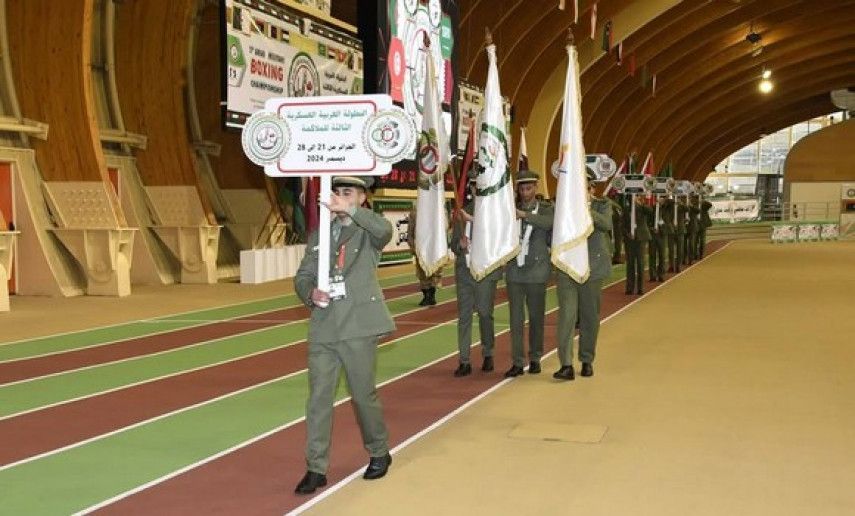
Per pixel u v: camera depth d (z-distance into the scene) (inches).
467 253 355.6
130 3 761.0
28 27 641.0
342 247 209.6
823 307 602.5
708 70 1898.4
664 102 1964.8
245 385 336.5
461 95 1108.5
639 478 220.8
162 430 268.2
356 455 241.3
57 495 207.3
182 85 778.2
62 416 286.7
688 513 196.2
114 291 651.5
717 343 440.1
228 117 638.5
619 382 342.0
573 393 321.7
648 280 833.5
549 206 352.5
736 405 302.0
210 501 202.8
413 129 198.5
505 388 331.6
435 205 371.9
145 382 342.3
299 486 207.9
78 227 646.5
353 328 206.1
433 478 220.2
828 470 228.5
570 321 345.1
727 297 673.6
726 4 1486.2
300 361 390.0
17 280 647.1
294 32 730.8
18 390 327.0
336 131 203.6
